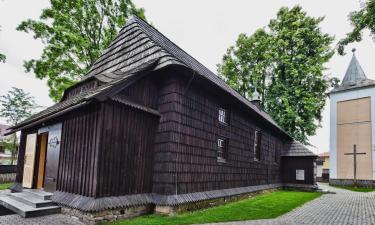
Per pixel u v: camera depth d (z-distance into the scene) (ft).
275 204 33.42
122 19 57.31
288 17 84.23
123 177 22.40
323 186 78.84
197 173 28.09
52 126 27.76
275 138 57.21
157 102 26.91
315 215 26.86
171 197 23.91
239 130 38.93
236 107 37.86
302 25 81.76
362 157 78.48
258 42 91.15
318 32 81.00
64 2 51.03
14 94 101.65
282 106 80.02
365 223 23.29
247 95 95.45
